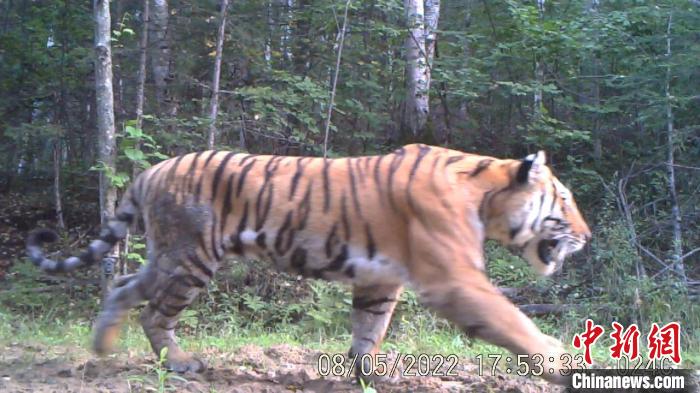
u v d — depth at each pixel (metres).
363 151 14.01
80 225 15.21
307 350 7.09
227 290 10.91
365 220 5.09
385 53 15.03
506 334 4.66
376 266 5.12
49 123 14.90
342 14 13.96
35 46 14.88
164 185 5.44
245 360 6.37
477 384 5.70
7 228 15.02
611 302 10.64
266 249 5.31
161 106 13.76
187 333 9.67
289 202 5.21
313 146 12.83
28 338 7.81
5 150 16.36
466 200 5.05
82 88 15.17
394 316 9.62
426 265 4.91
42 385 5.38
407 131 13.66
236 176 5.33
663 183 13.87
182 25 14.17
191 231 5.34
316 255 5.20
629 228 12.02
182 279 5.37
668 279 11.00
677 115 13.79
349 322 9.98
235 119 13.34
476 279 4.84
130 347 7.01
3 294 11.19
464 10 16.58
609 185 13.62
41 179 17.19
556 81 14.38
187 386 5.31
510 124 15.37
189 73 14.19
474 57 14.88
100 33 9.76
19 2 15.93
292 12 14.96
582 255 12.08
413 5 13.57
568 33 13.31
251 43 13.96
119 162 11.97
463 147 15.09
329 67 14.52
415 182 5.04
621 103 13.84
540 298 11.51
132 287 5.56
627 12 13.52
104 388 5.26
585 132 13.28
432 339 8.13
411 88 13.59
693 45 12.66
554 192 5.38
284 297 10.95
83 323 9.79
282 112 12.82
